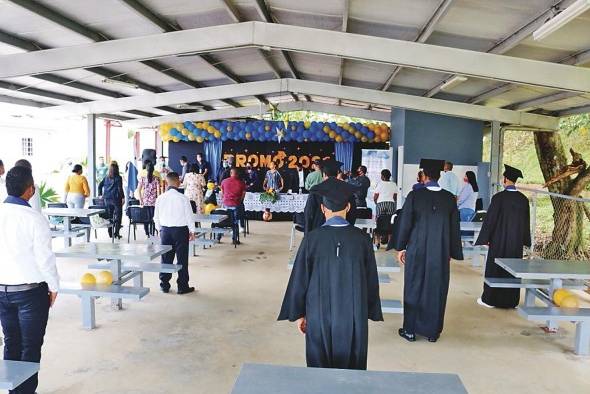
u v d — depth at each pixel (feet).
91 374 11.07
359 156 42.01
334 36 19.36
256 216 42.65
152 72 27.22
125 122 40.93
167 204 17.57
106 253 14.69
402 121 34.58
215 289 18.75
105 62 20.31
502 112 29.30
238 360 12.03
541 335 14.29
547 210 39.63
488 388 10.80
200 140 41.42
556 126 30.27
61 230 24.98
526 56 19.33
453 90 28.66
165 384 10.65
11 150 52.70
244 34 19.86
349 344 7.71
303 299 7.95
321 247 7.85
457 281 20.95
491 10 14.79
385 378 6.02
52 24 17.67
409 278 13.60
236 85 32.53
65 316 15.20
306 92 32.04
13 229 8.55
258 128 40.83
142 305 16.49
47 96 29.68
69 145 56.70
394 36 19.76
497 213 16.49
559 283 14.48
